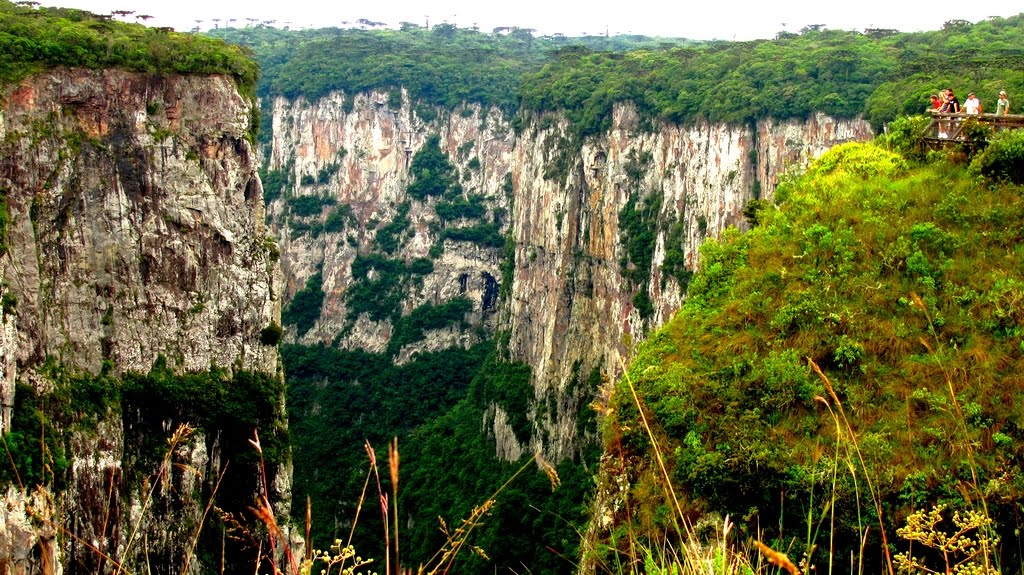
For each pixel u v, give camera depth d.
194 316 50.47
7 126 43.53
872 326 22.19
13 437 39.12
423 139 160.00
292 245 158.25
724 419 20.94
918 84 65.62
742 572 13.96
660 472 20.70
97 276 46.88
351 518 83.62
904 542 17.30
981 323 21.53
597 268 95.00
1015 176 25.66
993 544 13.12
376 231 157.25
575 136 98.94
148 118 48.69
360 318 150.62
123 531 44.44
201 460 49.28
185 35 53.19
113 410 46.19
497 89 157.88
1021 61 65.88
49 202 44.94
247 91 53.88
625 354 86.31
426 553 71.06
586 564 21.34
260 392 52.56
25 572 35.53
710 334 24.12
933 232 24.27
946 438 18.84
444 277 151.00
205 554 47.25
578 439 84.06
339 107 160.75
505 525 63.03
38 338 43.50
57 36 46.31
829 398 20.56
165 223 49.34
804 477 18.52
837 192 27.78
